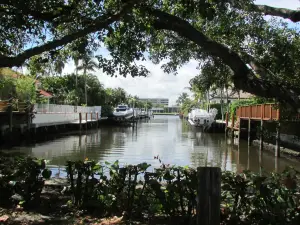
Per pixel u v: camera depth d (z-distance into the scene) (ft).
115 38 20.59
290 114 23.66
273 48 20.22
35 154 70.13
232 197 16.81
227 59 15.47
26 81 98.78
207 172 13.52
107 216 17.65
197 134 133.90
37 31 21.38
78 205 18.52
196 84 23.82
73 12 17.84
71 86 173.17
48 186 23.26
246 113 96.27
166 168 17.67
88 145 88.84
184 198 17.17
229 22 20.98
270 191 15.65
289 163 63.46
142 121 270.87
